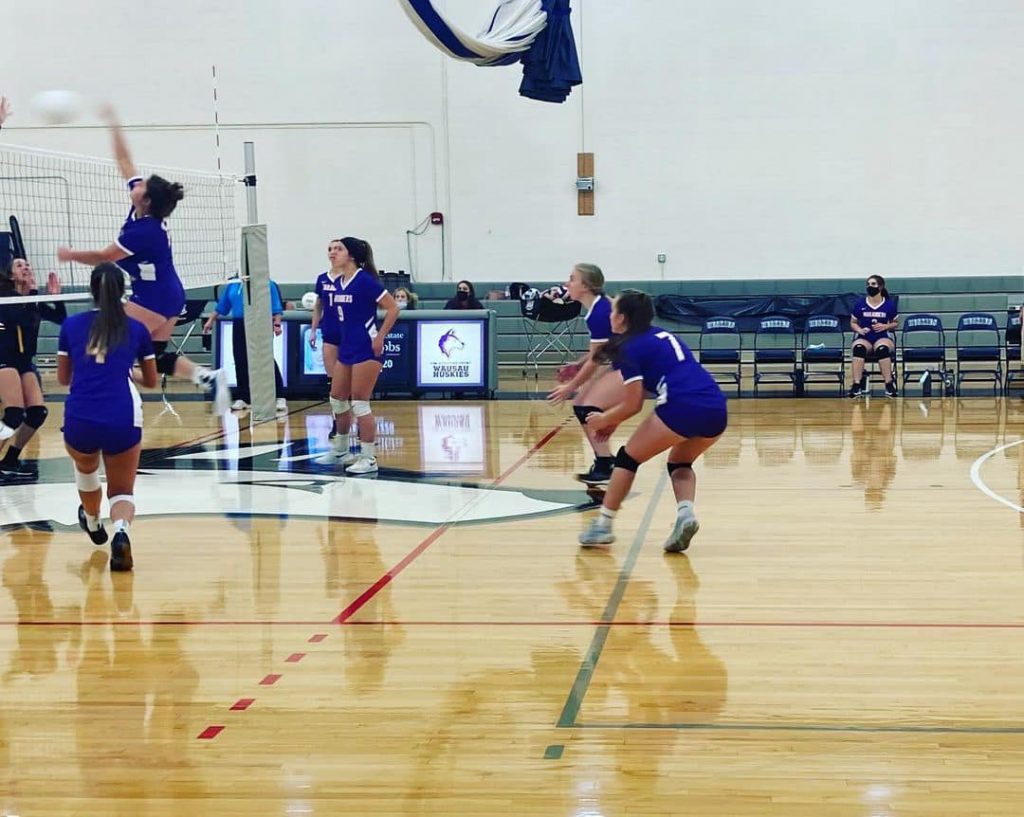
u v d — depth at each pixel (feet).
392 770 11.37
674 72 54.39
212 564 20.38
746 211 54.75
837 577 18.92
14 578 19.61
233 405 42.75
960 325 46.32
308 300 46.14
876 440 34.04
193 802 10.73
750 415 40.29
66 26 56.59
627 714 12.82
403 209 56.44
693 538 21.93
